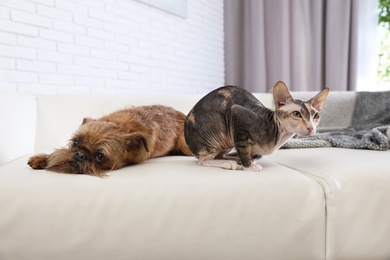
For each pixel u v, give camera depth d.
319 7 3.46
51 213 0.80
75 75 2.36
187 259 0.83
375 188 0.91
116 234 0.81
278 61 3.69
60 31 2.24
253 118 0.98
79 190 0.84
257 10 3.63
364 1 3.37
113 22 2.63
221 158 1.14
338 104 2.00
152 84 3.03
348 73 3.40
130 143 1.09
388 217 0.89
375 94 1.98
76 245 0.80
